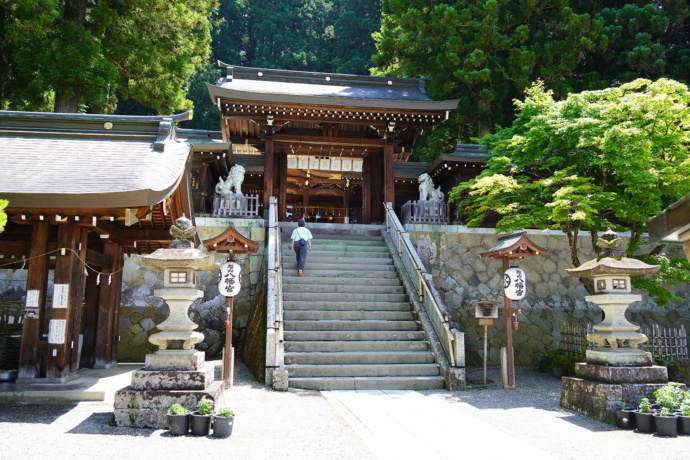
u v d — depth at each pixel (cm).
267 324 928
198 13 1894
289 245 1446
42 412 628
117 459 447
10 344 1020
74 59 1369
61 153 763
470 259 1496
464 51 2220
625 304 721
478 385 955
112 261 977
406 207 1622
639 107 947
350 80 1939
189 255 616
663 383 671
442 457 489
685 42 2375
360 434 568
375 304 1125
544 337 1426
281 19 4456
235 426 589
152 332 1289
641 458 491
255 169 1973
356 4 4072
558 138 1068
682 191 965
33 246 732
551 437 572
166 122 838
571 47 2131
